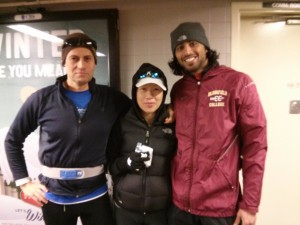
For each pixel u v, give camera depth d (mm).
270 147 2105
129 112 1424
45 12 1874
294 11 1841
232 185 1256
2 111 1979
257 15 1938
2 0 1907
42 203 1420
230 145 1254
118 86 1868
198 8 1833
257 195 1211
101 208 1461
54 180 1394
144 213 1362
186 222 1327
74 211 1422
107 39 1835
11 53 1934
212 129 1244
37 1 1880
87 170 1394
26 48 1919
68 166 1372
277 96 2057
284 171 2127
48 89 1423
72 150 1356
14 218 2039
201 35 1315
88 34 1852
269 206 2168
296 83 2033
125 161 1357
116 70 1850
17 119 1423
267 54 2016
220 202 1246
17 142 1440
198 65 1318
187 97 1342
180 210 1319
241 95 1234
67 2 1882
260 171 1211
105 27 1833
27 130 1448
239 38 1882
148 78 1333
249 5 1811
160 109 1396
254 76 2045
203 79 1310
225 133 1229
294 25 1970
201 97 1296
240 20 1973
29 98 1422
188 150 1285
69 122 1348
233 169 1263
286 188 2145
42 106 1382
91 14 1831
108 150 1473
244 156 1261
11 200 2025
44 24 1885
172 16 1854
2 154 1998
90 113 1382
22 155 1478
